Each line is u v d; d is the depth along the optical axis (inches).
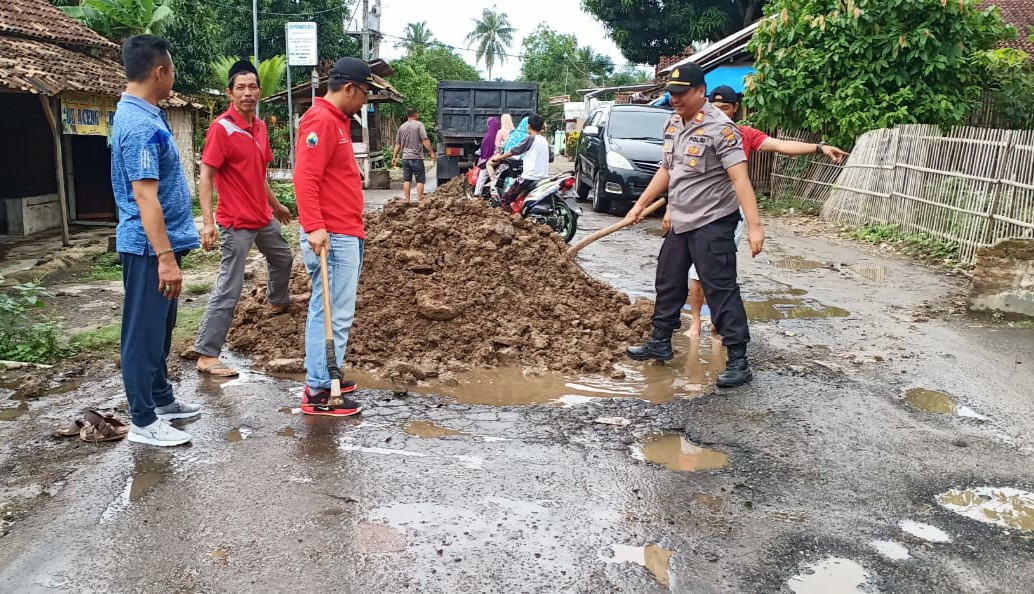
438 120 783.1
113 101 503.2
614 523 131.8
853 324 261.3
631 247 420.5
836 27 545.3
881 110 533.3
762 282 331.9
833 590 113.6
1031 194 352.5
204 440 164.2
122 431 166.6
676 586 114.0
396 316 234.8
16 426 172.1
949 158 411.5
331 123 166.2
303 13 1302.9
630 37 1222.9
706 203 201.0
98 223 536.1
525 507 136.7
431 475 148.3
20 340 230.2
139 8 753.6
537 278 265.9
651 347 219.9
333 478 146.5
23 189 515.8
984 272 267.7
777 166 631.2
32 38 508.1
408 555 121.0
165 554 120.8
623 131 568.7
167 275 150.2
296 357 218.8
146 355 157.5
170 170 156.5
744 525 131.6
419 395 193.3
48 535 126.2
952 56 525.0
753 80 573.0
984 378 205.9
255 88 200.7
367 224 307.7
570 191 400.2
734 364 203.0
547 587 113.2
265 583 113.4
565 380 206.4
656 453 160.6
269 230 219.1
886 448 162.9
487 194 470.6
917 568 119.3
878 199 471.2
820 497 141.7
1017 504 139.7
